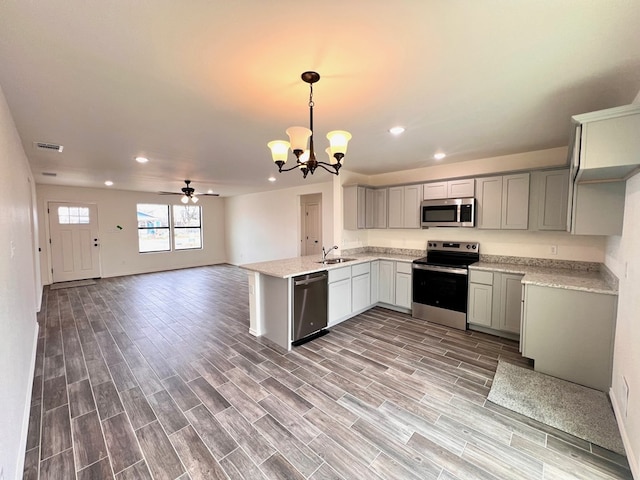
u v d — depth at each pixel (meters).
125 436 1.92
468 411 2.15
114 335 3.62
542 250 3.60
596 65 1.64
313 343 3.36
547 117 2.43
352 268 4.11
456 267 3.75
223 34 1.37
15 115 2.29
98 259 7.21
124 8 1.19
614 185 2.23
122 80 1.80
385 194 4.77
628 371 1.88
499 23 1.30
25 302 2.55
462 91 1.97
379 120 2.51
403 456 1.75
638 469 1.54
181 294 5.66
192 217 9.03
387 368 2.78
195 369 2.78
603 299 2.37
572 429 1.96
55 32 1.33
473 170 4.07
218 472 1.64
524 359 2.94
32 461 1.71
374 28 1.33
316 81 1.83
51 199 6.54
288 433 1.94
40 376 2.65
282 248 7.50
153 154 3.66
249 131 2.78
